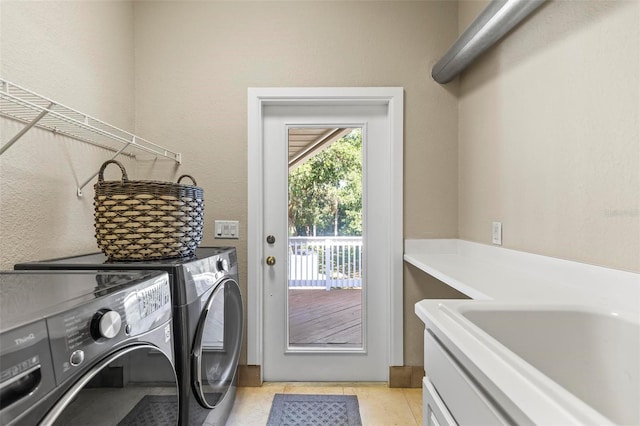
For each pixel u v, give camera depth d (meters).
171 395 1.09
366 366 2.26
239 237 2.19
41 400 0.61
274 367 2.27
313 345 2.28
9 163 1.29
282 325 2.27
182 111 2.19
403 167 2.17
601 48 1.10
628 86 1.00
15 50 1.30
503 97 1.67
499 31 1.54
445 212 2.18
